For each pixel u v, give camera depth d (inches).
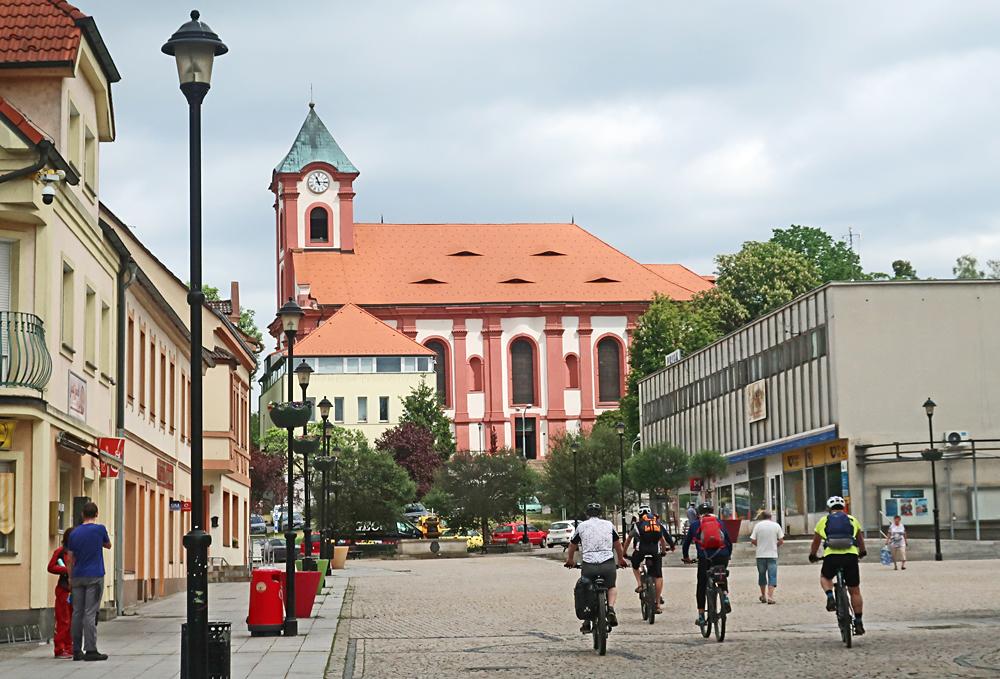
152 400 1475.1
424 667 677.9
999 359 2504.9
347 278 5605.3
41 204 901.8
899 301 2507.4
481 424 5506.9
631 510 3339.1
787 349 2746.1
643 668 639.8
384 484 3371.1
